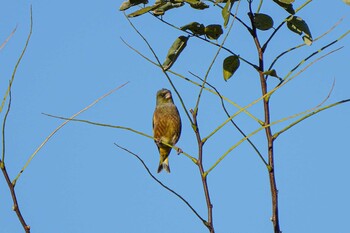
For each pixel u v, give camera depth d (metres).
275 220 9.30
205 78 9.42
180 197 8.89
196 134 9.30
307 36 10.04
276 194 9.36
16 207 8.51
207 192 9.05
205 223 8.92
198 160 9.20
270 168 9.38
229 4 9.47
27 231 8.48
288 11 10.10
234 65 10.47
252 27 10.09
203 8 10.21
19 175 8.58
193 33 10.39
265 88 9.82
